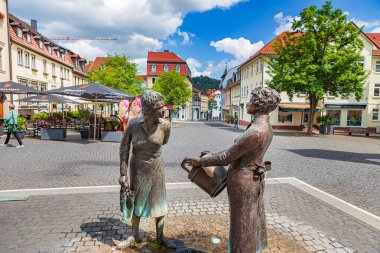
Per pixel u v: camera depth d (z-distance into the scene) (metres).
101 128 15.52
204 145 14.16
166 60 59.88
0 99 22.19
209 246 3.41
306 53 21.08
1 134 15.38
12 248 3.31
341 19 20.89
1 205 4.77
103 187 5.90
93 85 14.05
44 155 9.86
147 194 3.04
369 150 13.47
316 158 10.55
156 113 2.81
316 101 22.75
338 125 32.12
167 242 3.31
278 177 7.31
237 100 46.44
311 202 5.21
